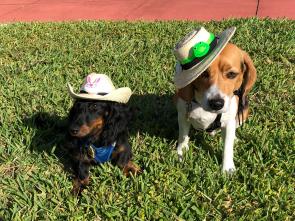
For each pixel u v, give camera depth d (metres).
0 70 1.80
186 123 1.16
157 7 2.93
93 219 0.99
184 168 1.13
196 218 0.98
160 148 1.23
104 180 1.10
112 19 2.67
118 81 1.63
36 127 1.34
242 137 1.27
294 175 1.10
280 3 2.80
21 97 1.52
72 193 1.07
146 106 1.44
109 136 1.07
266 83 1.57
